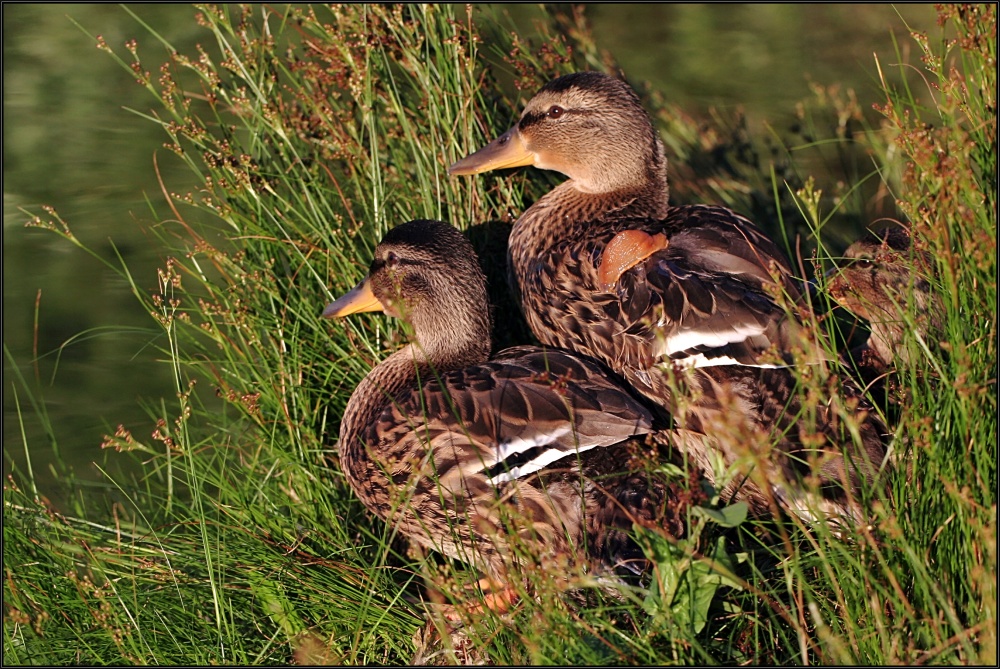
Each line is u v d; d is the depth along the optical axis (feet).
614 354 28.09
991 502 20.65
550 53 35.50
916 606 20.81
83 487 32.01
